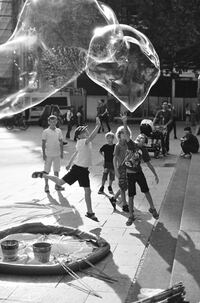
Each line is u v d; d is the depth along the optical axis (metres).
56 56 7.86
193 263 6.02
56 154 10.56
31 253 6.52
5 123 28.14
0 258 6.36
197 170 12.74
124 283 5.77
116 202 9.53
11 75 7.99
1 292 5.48
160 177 12.31
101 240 6.92
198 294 5.13
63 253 6.56
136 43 8.49
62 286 5.65
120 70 8.61
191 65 32.91
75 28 7.78
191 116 29.55
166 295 4.64
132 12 29.98
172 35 29.31
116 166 8.90
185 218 7.92
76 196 10.18
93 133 8.20
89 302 5.28
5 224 7.89
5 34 24.45
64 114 30.17
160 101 34.38
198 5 29.33
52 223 8.02
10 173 12.85
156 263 6.41
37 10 7.73
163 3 29.42
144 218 8.53
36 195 10.27
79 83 34.31
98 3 8.39
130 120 31.91
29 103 8.20
